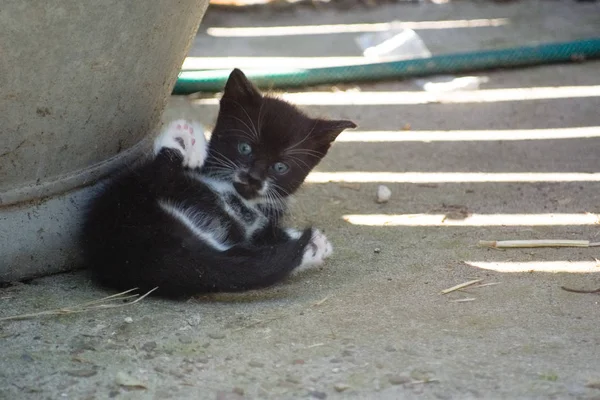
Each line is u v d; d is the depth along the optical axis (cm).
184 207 600
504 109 984
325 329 508
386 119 959
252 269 551
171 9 552
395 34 1253
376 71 1088
